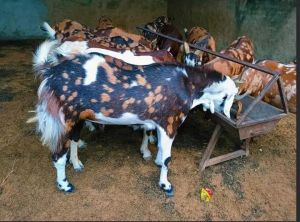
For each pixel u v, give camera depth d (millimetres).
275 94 4480
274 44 5613
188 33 6250
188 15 8320
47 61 2777
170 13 9328
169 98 2814
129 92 2742
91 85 2699
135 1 9188
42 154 3580
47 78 2697
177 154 3645
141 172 3346
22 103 4719
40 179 3199
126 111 2775
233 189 3137
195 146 3816
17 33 8492
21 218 2734
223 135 4047
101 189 3090
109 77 2732
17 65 6383
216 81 3002
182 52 4668
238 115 3248
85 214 2797
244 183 3217
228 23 6738
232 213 2859
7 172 3279
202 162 3359
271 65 4695
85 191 3057
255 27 5977
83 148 3713
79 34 4637
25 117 4328
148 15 9461
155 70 2850
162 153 2988
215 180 3248
